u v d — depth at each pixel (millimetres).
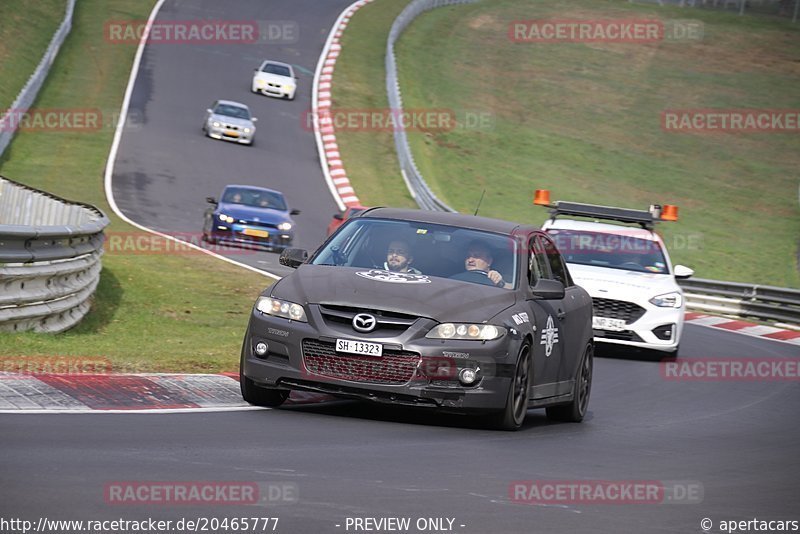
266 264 78875
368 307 29062
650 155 170625
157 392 30688
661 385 46969
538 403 32375
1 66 148375
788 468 28844
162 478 20391
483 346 28969
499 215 134375
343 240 32906
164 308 55688
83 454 21859
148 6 199750
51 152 123750
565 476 24438
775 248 135125
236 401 31031
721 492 24500
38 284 41312
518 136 170750
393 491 21125
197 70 169375
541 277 33875
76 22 182500
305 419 28906
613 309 54594
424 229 33062
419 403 28672
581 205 60062
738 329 78750
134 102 149125
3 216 74062
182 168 123938
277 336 29266
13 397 27656
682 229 138875
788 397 46500
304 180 128250
